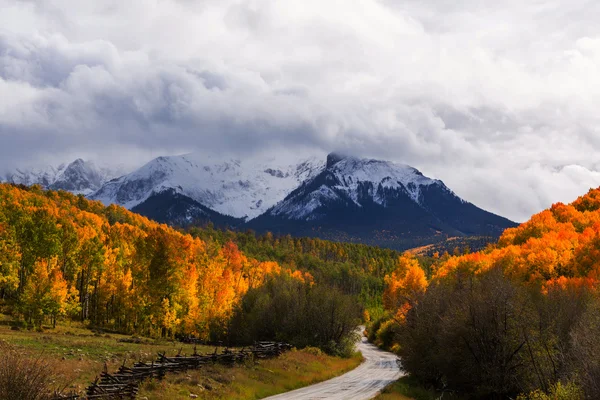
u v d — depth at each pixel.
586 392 22.00
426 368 42.00
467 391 36.66
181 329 75.44
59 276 66.69
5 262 72.75
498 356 32.94
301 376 41.09
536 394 26.27
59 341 43.41
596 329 24.02
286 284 80.25
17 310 66.06
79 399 21.05
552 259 70.56
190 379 29.48
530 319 31.92
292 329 66.94
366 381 42.66
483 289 36.41
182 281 75.06
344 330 65.94
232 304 82.94
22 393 15.55
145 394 24.81
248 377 35.09
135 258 81.88
